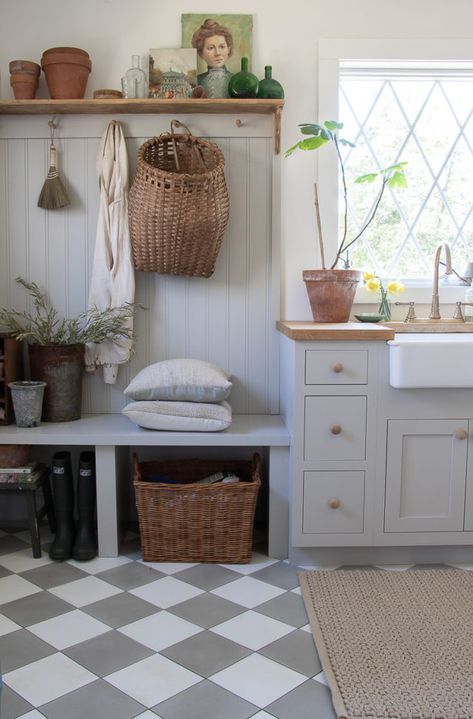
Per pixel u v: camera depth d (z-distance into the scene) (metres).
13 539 3.06
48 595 2.48
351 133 3.29
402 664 2.02
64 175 3.11
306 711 1.83
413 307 3.17
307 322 3.06
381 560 2.79
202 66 3.07
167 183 2.82
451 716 1.78
